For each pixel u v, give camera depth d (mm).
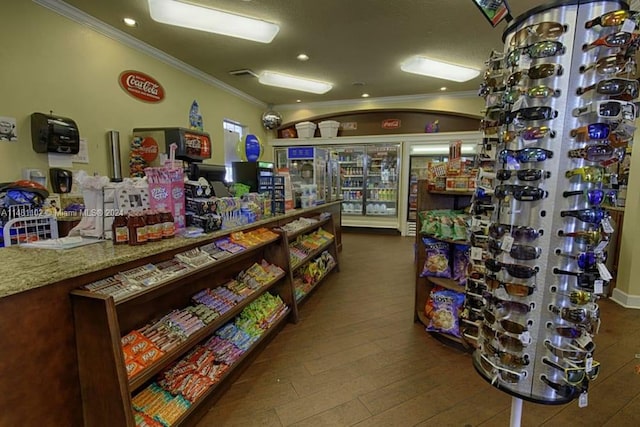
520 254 1051
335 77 5230
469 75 4926
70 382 1184
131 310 1535
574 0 918
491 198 1382
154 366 1360
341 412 1670
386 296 3324
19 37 2658
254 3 3041
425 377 1968
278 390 1847
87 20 3189
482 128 1367
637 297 3029
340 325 2672
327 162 5871
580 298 996
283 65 4684
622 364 2098
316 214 4160
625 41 893
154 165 3672
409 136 6637
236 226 2275
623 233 3125
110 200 1688
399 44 3975
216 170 2855
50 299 1123
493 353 1134
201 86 5012
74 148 2969
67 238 1640
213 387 1685
